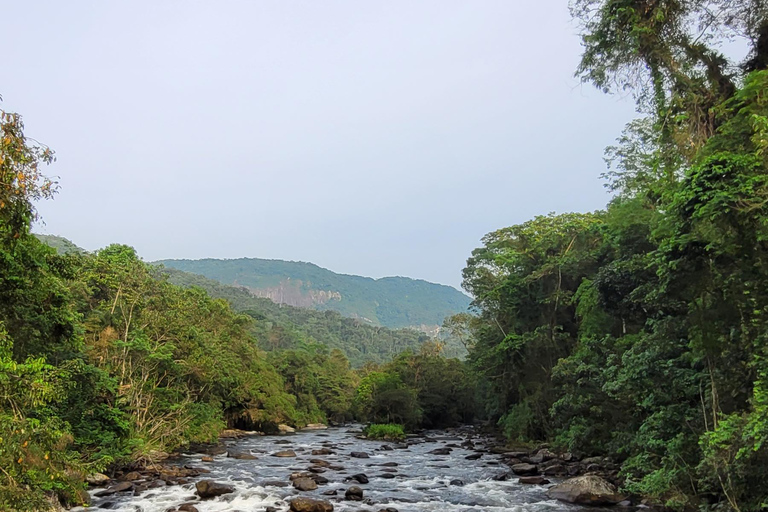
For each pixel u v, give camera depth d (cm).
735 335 1452
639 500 1944
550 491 2153
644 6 1691
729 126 1409
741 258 1330
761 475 1284
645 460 1869
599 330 2884
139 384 3070
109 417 2473
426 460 3244
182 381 3797
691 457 1611
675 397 1773
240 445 4019
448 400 6431
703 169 1252
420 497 2117
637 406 2200
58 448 1552
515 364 4162
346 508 1908
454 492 2212
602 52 1848
